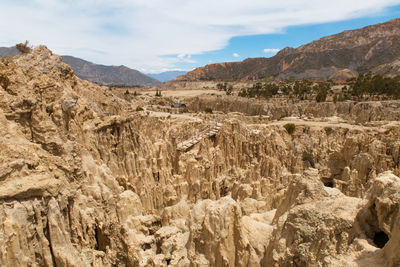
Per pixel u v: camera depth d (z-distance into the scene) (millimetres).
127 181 41062
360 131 80688
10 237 19062
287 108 131000
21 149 22375
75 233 24469
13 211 19688
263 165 49281
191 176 45375
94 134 40969
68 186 24531
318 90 177125
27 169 21828
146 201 39250
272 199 34594
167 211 30500
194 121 93625
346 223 19000
